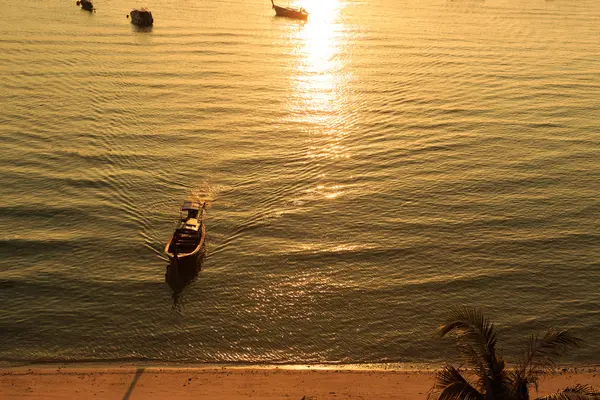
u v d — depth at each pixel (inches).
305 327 1556.3
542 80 3464.6
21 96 2984.7
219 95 3115.2
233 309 1611.7
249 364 1443.2
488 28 4921.3
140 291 1659.7
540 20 5344.5
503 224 1996.8
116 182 2193.7
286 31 4598.9
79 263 1763.0
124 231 1914.4
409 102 3068.4
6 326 1529.3
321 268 1771.7
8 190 2119.8
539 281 1729.8
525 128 2755.9
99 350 1472.7
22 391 1301.7
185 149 2468.0
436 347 1492.4
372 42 4323.3
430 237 1923.0
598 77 3545.8
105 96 3034.0
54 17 4714.6
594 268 1785.2
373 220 2006.6
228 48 4028.1
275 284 1704.0
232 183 2215.8
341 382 1364.4
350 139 2608.3
